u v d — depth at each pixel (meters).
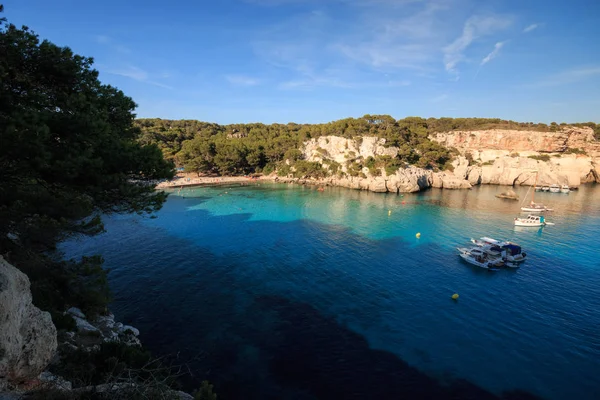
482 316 33.62
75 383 12.73
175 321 31.34
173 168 17.36
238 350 27.44
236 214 77.44
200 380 23.89
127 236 57.53
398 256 50.69
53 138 13.20
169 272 42.62
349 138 141.00
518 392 23.77
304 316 33.00
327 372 25.20
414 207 89.00
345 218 75.31
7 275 9.64
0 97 11.86
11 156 11.23
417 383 24.34
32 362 10.24
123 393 10.84
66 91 15.35
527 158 147.50
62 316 19.81
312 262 47.66
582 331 31.25
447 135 172.25
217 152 143.88
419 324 32.03
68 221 15.41
